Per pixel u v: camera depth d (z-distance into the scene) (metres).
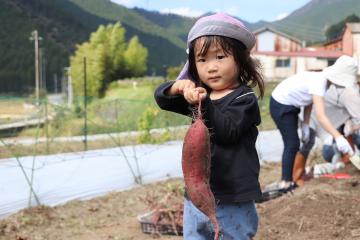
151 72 94.12
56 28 109.81
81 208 5.71
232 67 2.43
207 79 2.46
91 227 5.04
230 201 2.50
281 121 5.55
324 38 54.31
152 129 13.95
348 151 5.35
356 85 5.94
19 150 11.27
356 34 30.91
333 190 5.00
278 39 47.66
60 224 5.13
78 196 6.21
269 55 42.06
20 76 93.88
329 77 5.37
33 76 95.06
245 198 2.50
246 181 2.50
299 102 5.46
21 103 15.80
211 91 2.58
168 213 4.64
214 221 2.11
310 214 4.46
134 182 6.92
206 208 2.12
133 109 16.89
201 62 2.46
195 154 2.12
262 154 9.55
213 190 2.52
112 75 64.94
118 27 68.81
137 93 50.50
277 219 4.49
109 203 5.93
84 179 6.91
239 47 2.42
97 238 4.64
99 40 66.75
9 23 102.44
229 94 2.45
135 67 69.25
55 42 104.25
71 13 119.00
